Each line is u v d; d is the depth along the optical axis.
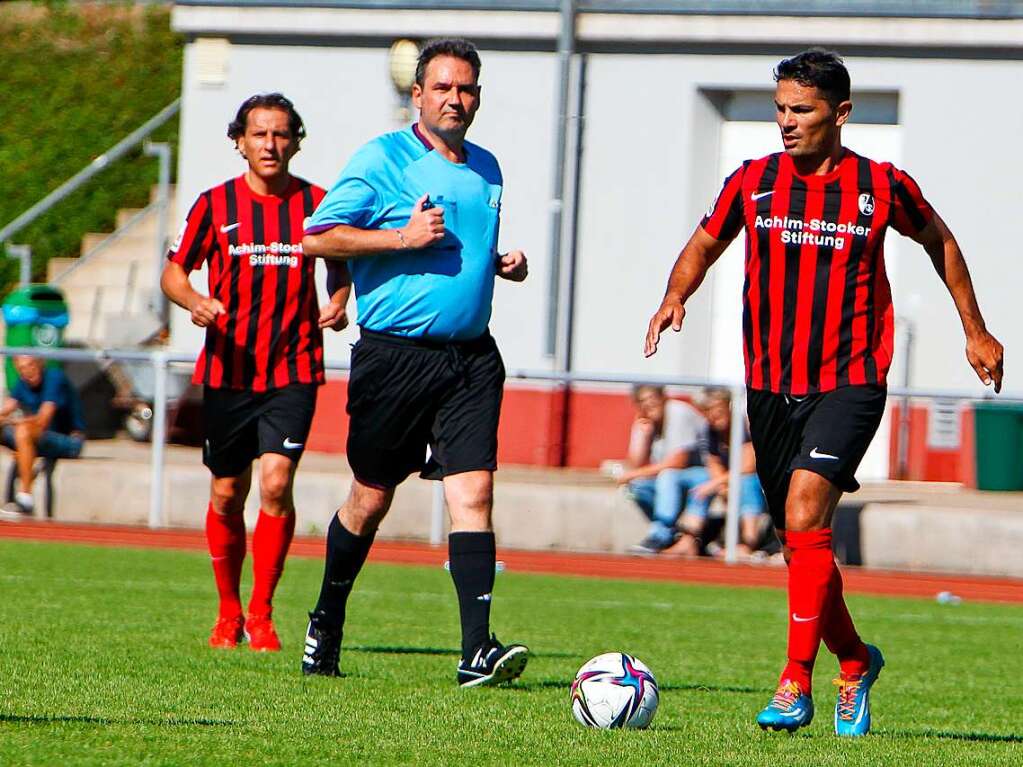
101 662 23.61
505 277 22.61
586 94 66.62
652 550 46.62
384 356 21.84
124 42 100.94
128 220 82.31
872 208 18.88
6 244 83.00
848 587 44.53
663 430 46.72
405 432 22.17
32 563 41.41
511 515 47.72
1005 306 63.59
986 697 24.67
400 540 48.16
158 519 49.94
